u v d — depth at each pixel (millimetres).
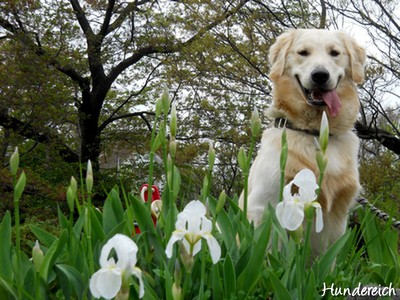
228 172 4656
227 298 727
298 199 643
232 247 837
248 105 4602
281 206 649
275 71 1486
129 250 526
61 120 5195
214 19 3846
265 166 1286
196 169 3875
